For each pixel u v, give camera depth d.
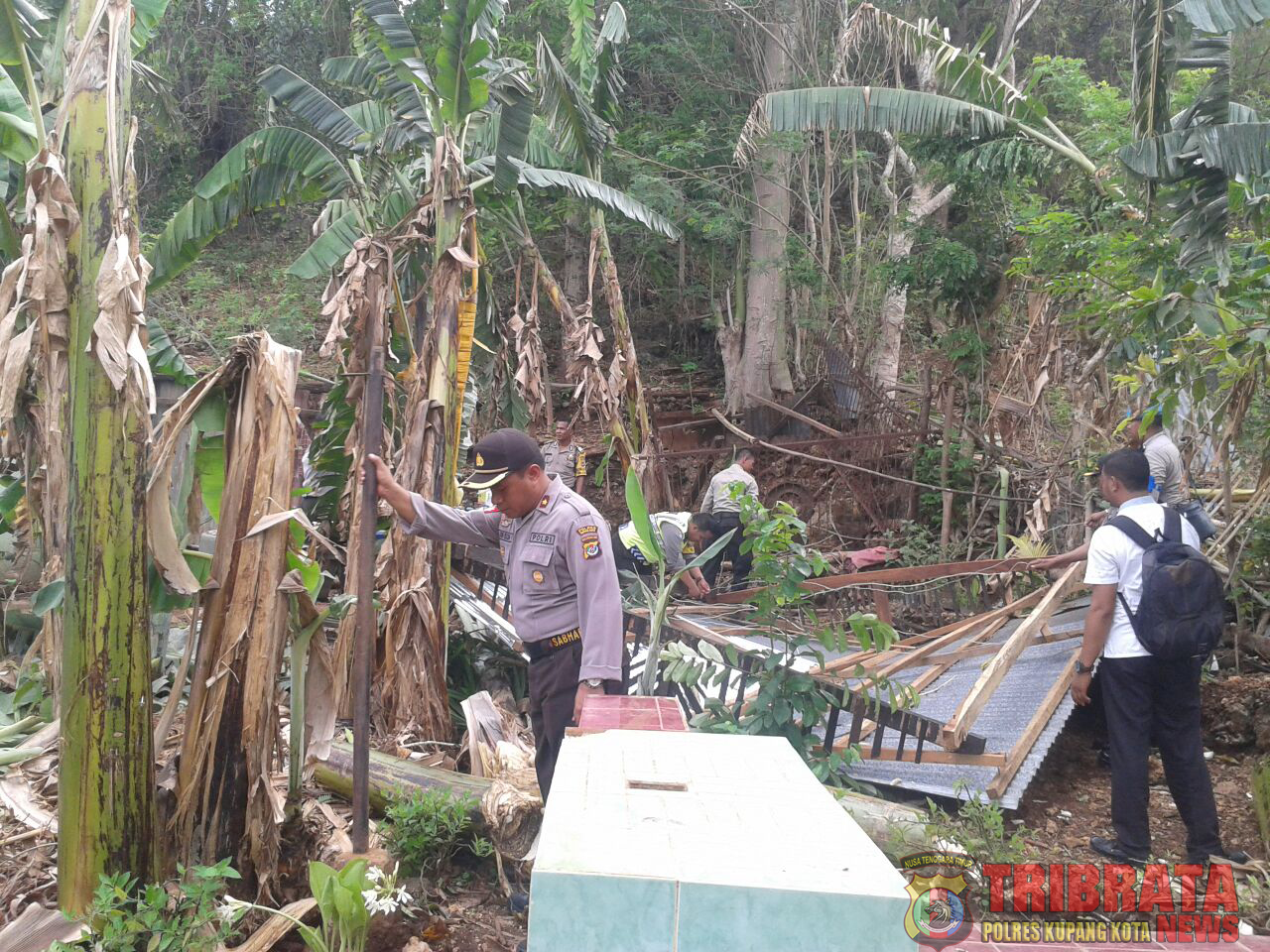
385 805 4.03
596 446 13.38
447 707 5.43
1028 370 10.09
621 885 1.39
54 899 3.30
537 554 3.35
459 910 3.45
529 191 8.70
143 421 2.96
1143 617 3.90
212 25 20.02
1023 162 9.77
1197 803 4.00
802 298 16.95
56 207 2.94
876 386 14.47
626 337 9.24
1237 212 6.00
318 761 3.51
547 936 1.39
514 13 17.17
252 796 3.20
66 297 2.94
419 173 7.92
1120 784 4.02
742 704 4.45
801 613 6.25
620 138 16.33
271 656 3.23
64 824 2.97
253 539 3.20
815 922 1.37
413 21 14.87
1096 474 8.55
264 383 3.22
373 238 5.31
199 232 7.54
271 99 8.17
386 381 5.21
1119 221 8.74
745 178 16.81
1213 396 6.50
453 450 5.64
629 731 2.36
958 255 11.40
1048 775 5.15
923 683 5.75
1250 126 6.15
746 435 12.10
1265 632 6.57
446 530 3.51
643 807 1.71
